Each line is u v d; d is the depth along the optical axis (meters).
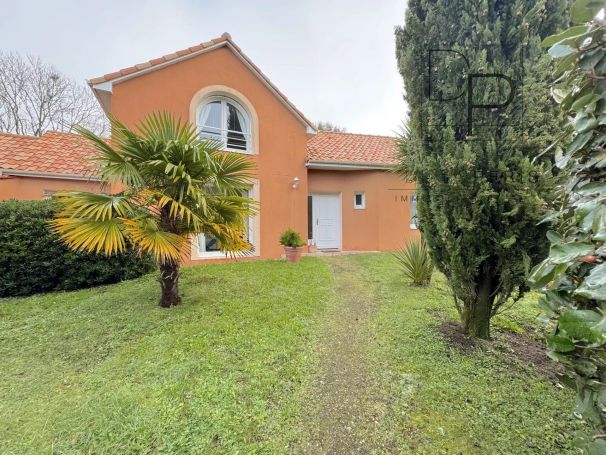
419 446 2.23
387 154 12.02
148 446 2.21
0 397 2.75
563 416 2.42
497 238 3.12
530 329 4.07
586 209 1.30
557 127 2.76
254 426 2.41
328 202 11.98
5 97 17.12
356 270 7.87
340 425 2.46
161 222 4.66
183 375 3.02
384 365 3.26
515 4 3.03
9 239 5.57
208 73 8.51
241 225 5.25
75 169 9.02
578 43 1.35
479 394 2.71
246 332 3.96
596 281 1.08
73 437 2.30
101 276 6.18
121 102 7.50
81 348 3.62
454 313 4.51
